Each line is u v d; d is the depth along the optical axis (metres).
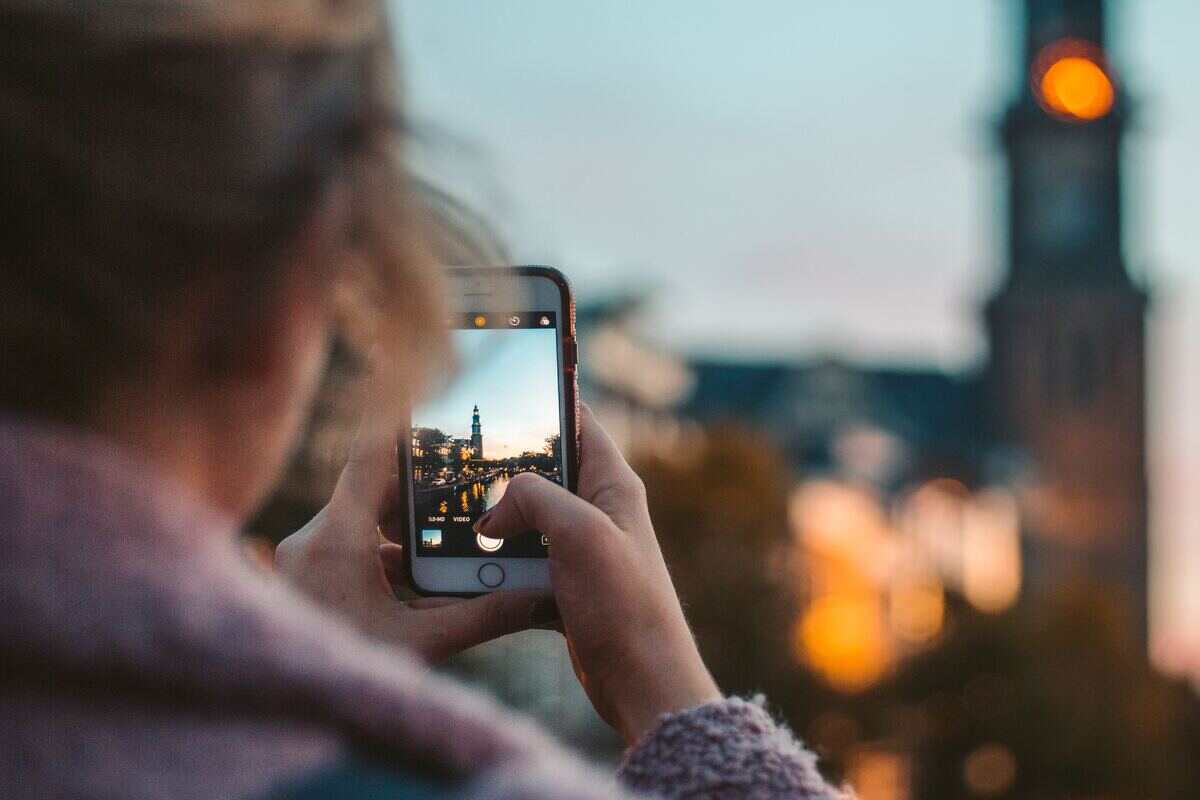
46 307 0.53
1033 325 59.41
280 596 0.55
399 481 1.31
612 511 1.17
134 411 0.55
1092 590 35.94
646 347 38.88
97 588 0.49
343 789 0.51
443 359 0.63
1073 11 59.69
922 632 31.02
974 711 28.47
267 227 0.56
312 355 0.60
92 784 0.48
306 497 1.23
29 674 0.48
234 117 0.54
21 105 0.51
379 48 0.60
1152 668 36.00
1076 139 59.47
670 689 1.00
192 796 0.49
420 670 0.57
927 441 56.19
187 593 0.50
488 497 1.29
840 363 52.78
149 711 0.49
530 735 0.55
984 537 54.31
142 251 0.53
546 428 1.28
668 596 1.04
